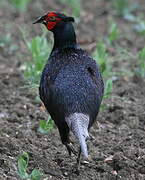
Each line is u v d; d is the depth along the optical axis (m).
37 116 14.21
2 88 15.73
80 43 19.48
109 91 14.11
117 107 14.73
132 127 13.84
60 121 10.82
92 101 10.73
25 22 20.25
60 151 12.44
